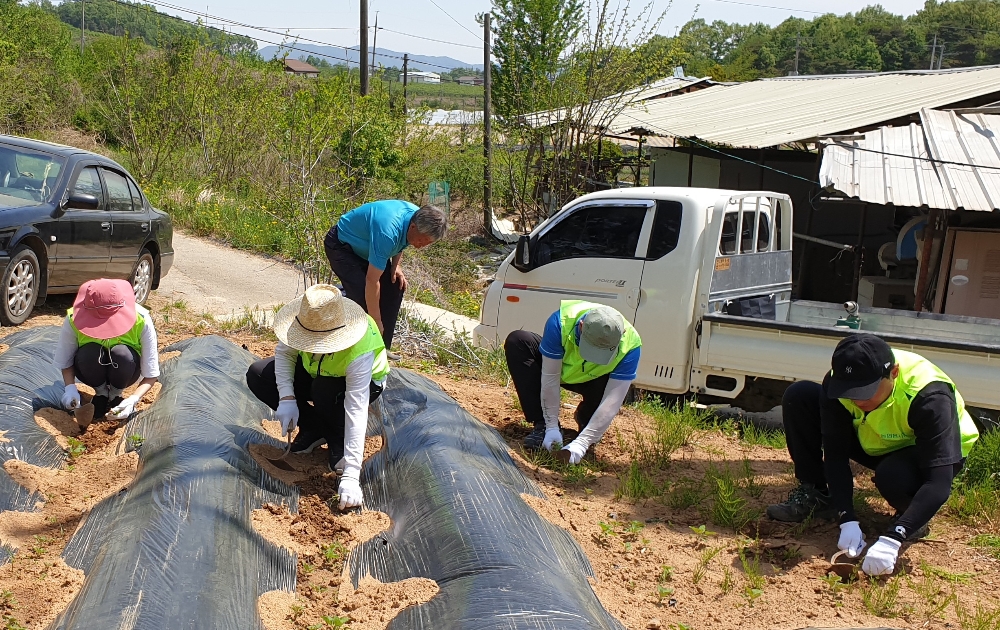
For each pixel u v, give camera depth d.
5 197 7.92
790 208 8.23
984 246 10.70
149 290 9.91
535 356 5.41
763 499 4.94
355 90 20.86
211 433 4.56
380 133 18.38
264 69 20.83
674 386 7.16
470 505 3.93
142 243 9.48
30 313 7.87
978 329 7.02
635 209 7.30
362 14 22.05
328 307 4.13
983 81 15.00
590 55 17.88
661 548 4.25
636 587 3.84
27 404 4.89
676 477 5.28
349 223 5.71
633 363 5.12
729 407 7.87
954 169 10.72
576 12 19.47
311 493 4.42
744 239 7.59
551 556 3.69
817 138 12.32
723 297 7.29
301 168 10.38
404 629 3.22
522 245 7.61
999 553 4.29
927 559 4.25
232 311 9.70
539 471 5.03
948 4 82.06
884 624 3.59
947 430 3.98
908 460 4.16
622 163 24.23
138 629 2.83
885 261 12.33
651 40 17.78
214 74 20.97
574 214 7.60
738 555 4.22
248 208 16.61
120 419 5.04
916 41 77.25
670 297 7.08
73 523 3.92
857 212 15.53
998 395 5.92
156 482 3.89
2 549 3.67
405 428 4.90
